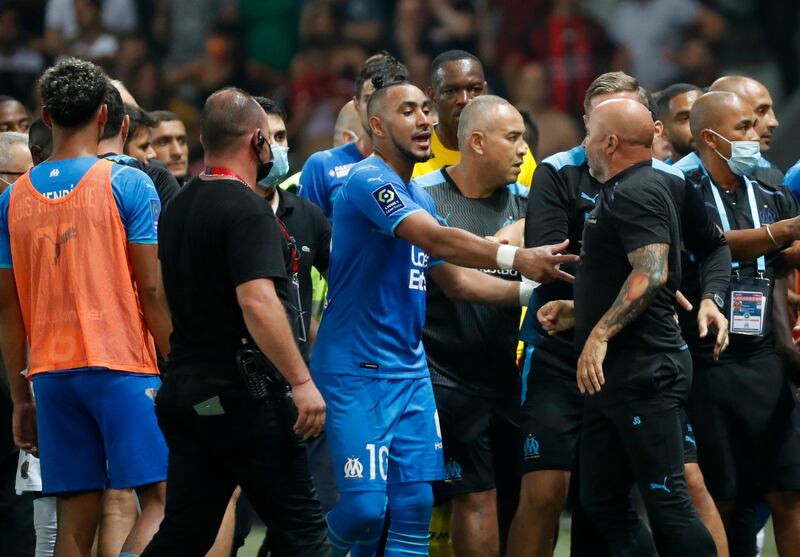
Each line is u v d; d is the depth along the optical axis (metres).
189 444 15.35
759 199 19.81
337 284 18.27
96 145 17.44
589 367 16.55
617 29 42.94
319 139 43.00
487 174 19.89
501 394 19.94
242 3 44.62
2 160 20.88
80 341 16.73
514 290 18.88
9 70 44.28
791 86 43.09
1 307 17.50
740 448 19.31
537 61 42.44
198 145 44.28
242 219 14.84
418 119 17.92
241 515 21.23
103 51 44.88
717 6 43.09
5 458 20.61
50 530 19.44
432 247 17.27
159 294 16.52
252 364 14.98
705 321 17.70
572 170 19.34
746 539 20.12
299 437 15.38
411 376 18.23
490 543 19.64
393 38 43.88
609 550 19.58
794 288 22.88
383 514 17.95
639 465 17.03
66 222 16.86
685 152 23.03
